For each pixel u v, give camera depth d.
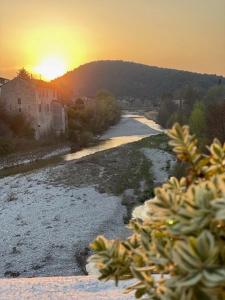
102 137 78.88
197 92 111.69
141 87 194.38
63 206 27.67
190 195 1.27
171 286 1.18
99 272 1.65
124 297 4.48
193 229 1.19
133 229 1.67
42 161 50.97
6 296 4.73
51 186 33.44
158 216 1.36
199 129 42.06
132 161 43.62
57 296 4.64
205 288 1.10
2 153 52.50
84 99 112.50
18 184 35.06
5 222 24.62
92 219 25.02
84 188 32.56
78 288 4.92
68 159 52.03
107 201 29.09
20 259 19.30
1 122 57.84
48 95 69.19
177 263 1.12
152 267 1.44
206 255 1.08
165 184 1.68
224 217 1.12
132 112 149.38
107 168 40.09
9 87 63.19
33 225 23.89
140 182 35.50
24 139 58.69
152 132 88.62
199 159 1.67
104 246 1.61
